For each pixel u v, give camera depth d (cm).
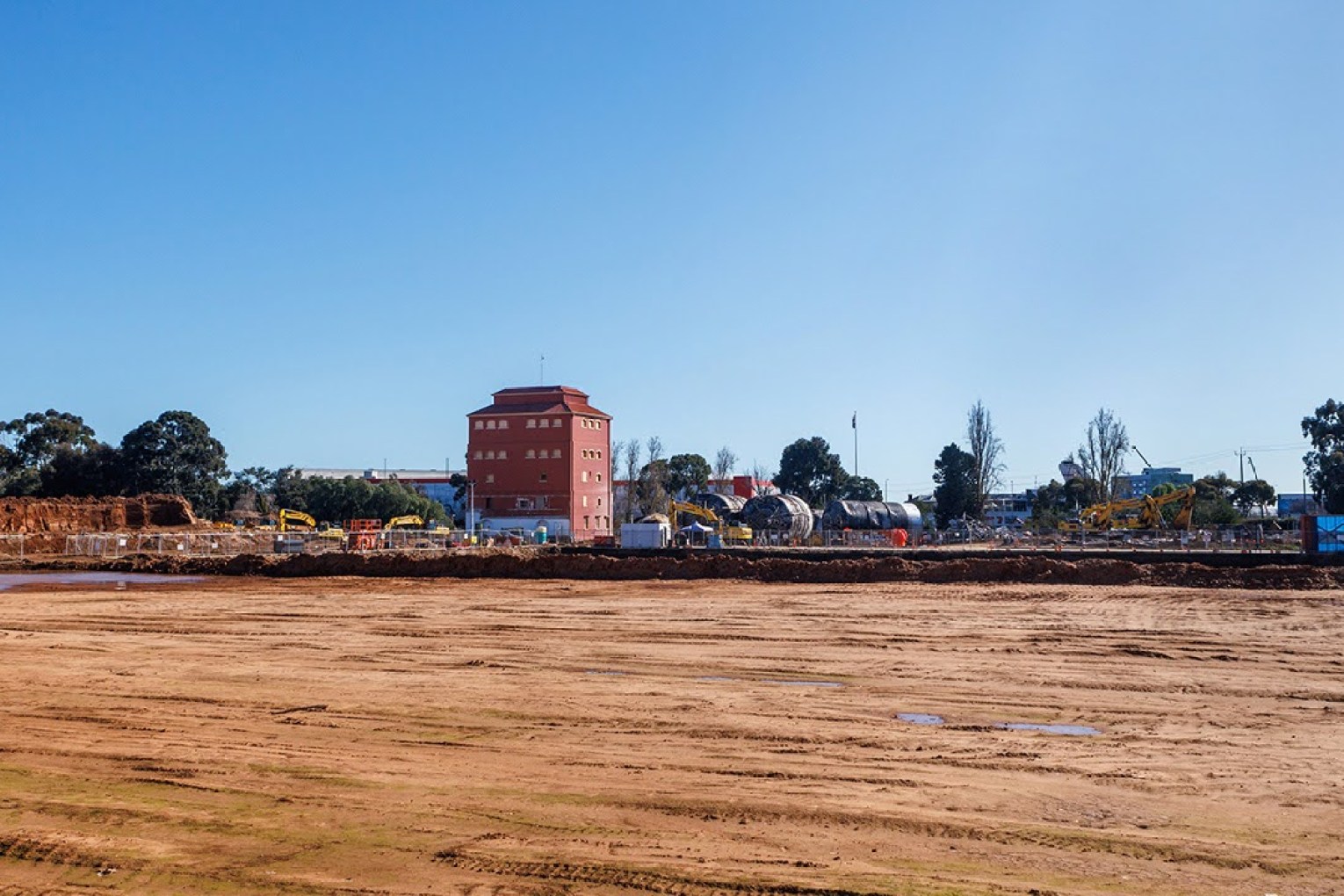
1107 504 7019
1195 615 3278
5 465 11069
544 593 4362
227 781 1427
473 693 2073
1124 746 1616
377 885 1035
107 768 1505
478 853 1117
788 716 1848
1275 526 7862
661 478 12444
